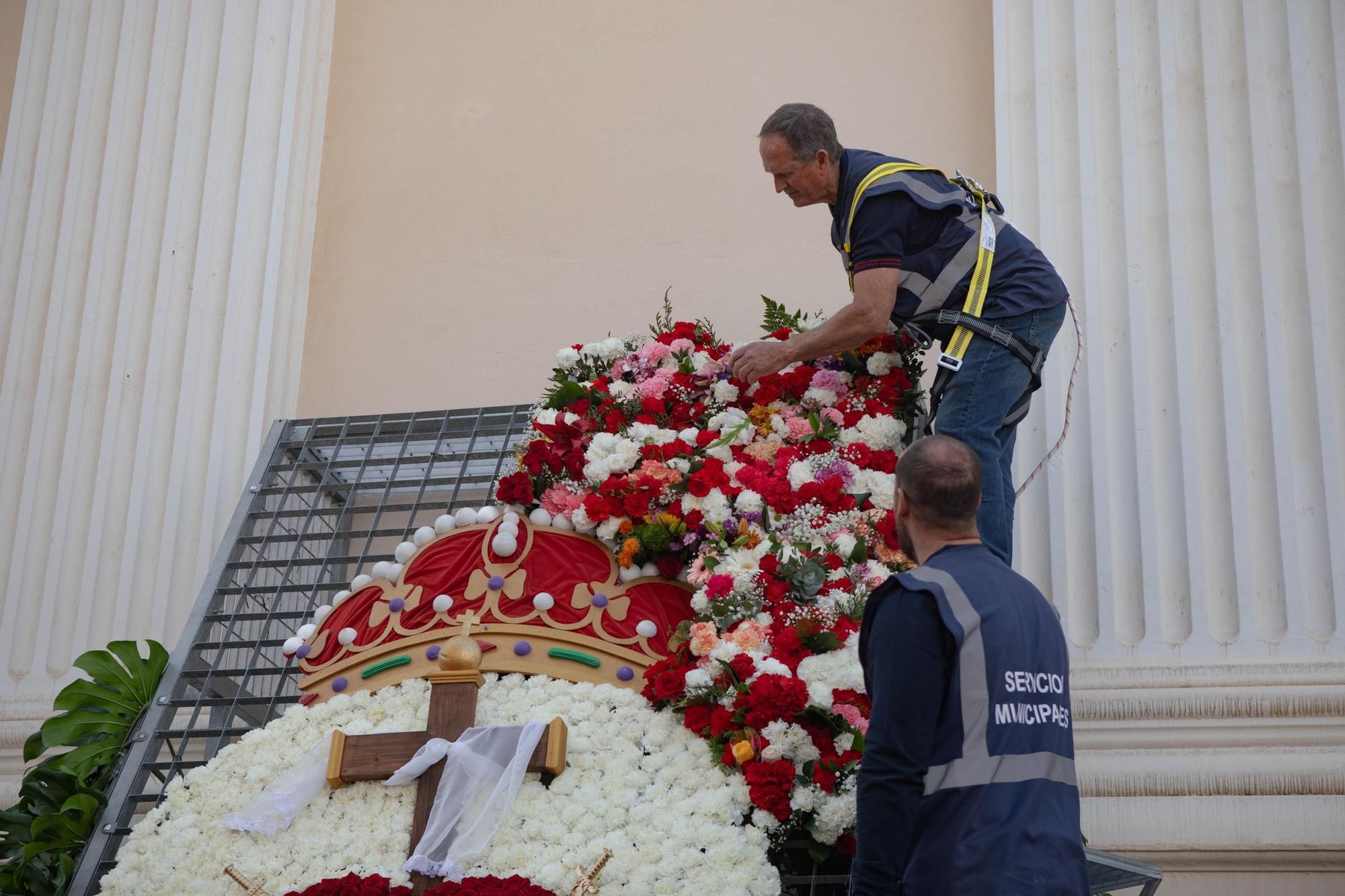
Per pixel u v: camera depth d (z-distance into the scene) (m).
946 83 5.39
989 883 2.09
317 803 2.98
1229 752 4.02
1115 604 4.32
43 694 4.80
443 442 4.94
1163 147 4.82
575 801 2.87
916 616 2.25
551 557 3.40
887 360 3.71
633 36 5.77
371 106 5.86
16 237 5.54
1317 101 4.73
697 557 3.38
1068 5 5.12
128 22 5.85
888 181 3.44
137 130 5.67
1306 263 4.55
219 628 4.63
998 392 3.33
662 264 5.38
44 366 5.32
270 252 5.47
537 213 5.57
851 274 3.55
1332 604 4.17
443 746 2.92
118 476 5.16
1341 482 4.29
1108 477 4.48
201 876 2.91
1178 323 4.57
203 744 4.45
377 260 5.61
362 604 3.45
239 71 5.75
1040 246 4.82
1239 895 3.90
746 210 5.40
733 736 2.91
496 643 3.21
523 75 5.80
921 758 2.16
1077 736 4.13
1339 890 3.87
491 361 5.36
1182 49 4.92
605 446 3.60
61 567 5.03
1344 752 3.96
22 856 3.60
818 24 5.60
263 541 4.40
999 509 3.24
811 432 3.55
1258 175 4.68
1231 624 4.22
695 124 5.57
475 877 2.69
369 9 5.99
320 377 5.46
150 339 5.34
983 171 5.21
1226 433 4.42
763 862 2.74
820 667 2.96
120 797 3.56
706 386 3.85
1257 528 4.31
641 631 3.23
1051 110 4.99
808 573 3.11
